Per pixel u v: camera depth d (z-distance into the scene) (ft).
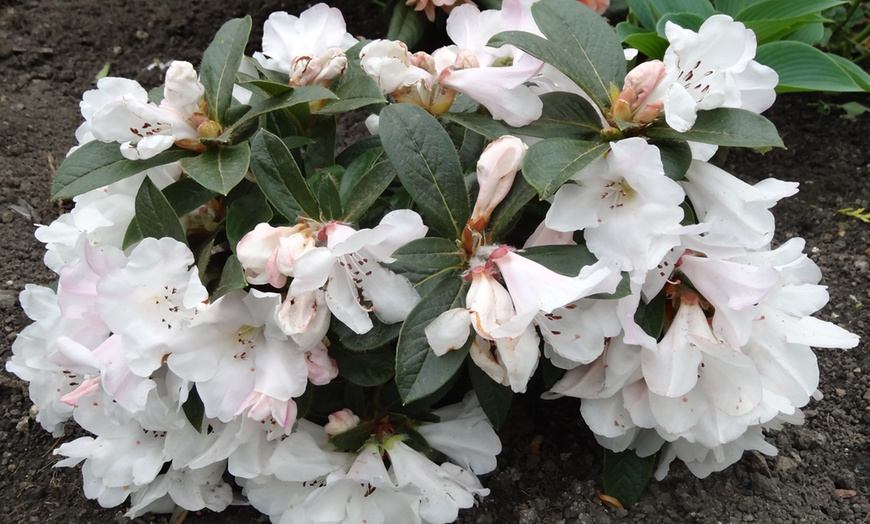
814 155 2.23
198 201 1.27
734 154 2.26
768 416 1.22
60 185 1.20
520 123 1.24
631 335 1.14
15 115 2.31
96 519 1.49
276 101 1.25
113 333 1.12
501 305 1.05
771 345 1.26
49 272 1.93
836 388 1.72
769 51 2.01
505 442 1.59
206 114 1.25
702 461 1.39
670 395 1.20
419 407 1.32
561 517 1.45
